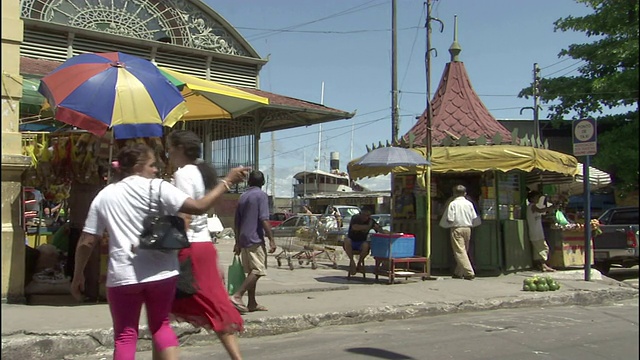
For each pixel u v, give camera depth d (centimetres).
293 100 2238
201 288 480
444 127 1205
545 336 700
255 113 2198
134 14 2031
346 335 707
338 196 4619
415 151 1091
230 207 2208
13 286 742
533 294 948
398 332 725
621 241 1393
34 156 802
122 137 680
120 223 411
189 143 506
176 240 412
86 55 731
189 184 489
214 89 831
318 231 1442
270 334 707
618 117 1880
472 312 873
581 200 2928
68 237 864
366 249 1103
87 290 765
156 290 413
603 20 1805
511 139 1138
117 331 415
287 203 6419
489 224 1152
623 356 605
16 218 751
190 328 649
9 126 748
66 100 664
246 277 745
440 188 1221
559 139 3412
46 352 577
